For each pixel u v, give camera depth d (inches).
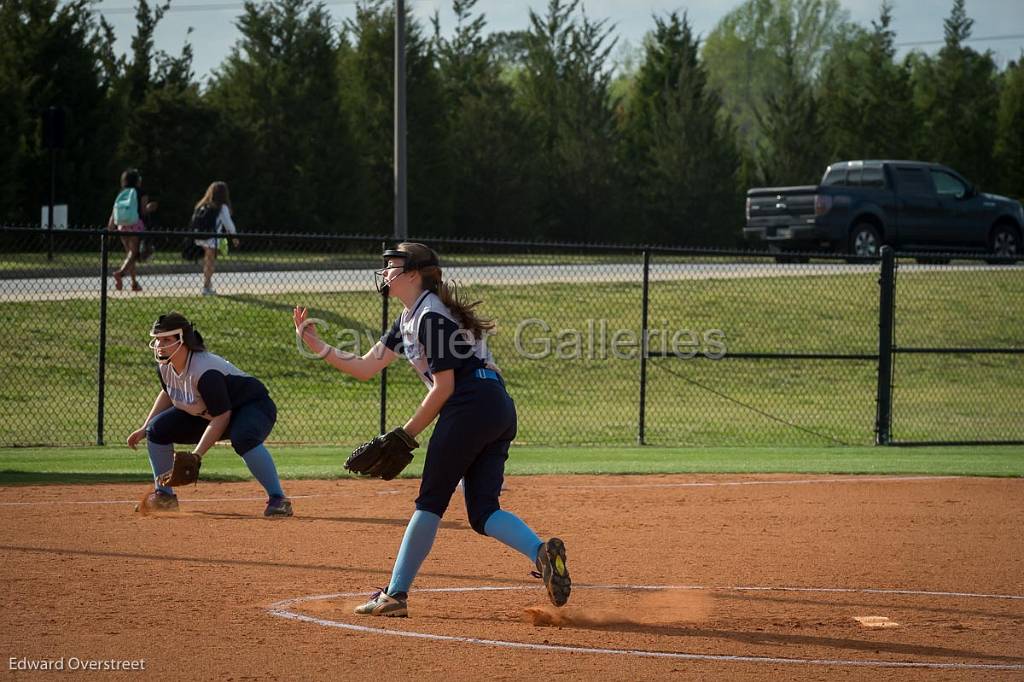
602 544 797.9
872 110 4239.7
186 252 1863.9
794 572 717.3
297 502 952.3
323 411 1572.3
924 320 2207.2
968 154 4183.1
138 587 633.6
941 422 1728.6
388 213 3508.9
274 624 559.2
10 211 2657.5
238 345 1710.1
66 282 1936.5
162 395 884.6
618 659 513.0
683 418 1673.2
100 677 470.0
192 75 3553.2
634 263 2551.7
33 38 2731.3
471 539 805.2
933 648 546.9
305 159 3186.5
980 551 791.7
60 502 923.4
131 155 2957.7
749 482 1105.4
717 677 489.1
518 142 3718.0
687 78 4104.3
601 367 1888.5
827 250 2687.0
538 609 602.5
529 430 1552.7
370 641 532.1
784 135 4173.2
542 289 2128.4
